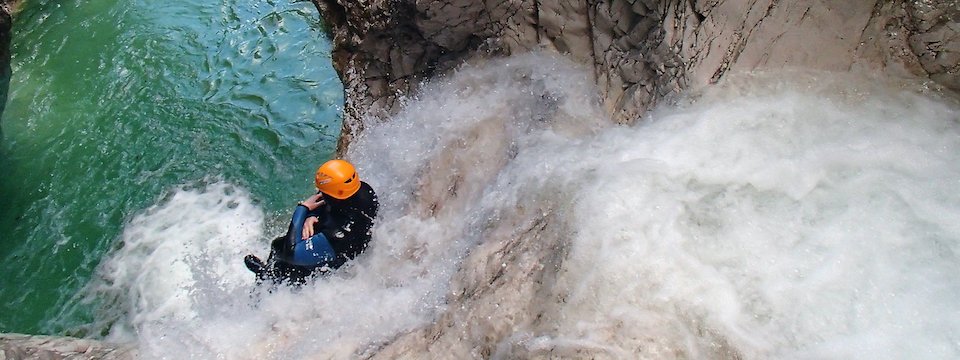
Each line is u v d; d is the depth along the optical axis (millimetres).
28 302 6242
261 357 4199
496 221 4289
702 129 3887
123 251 6547
